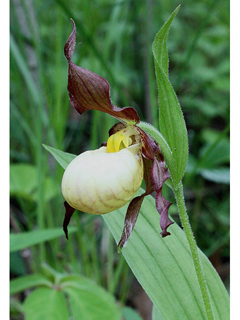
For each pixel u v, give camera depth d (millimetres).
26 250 262
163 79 132
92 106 146
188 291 159
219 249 310
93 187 132
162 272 159
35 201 249
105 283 278
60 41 248
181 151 139
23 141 284
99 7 294
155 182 136
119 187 134
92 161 136
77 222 242
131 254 160
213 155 281
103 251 279
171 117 137
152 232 167
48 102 253
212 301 161
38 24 237
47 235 172
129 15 282
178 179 142
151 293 153
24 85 279
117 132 152
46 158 252
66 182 135
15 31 263
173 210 310
